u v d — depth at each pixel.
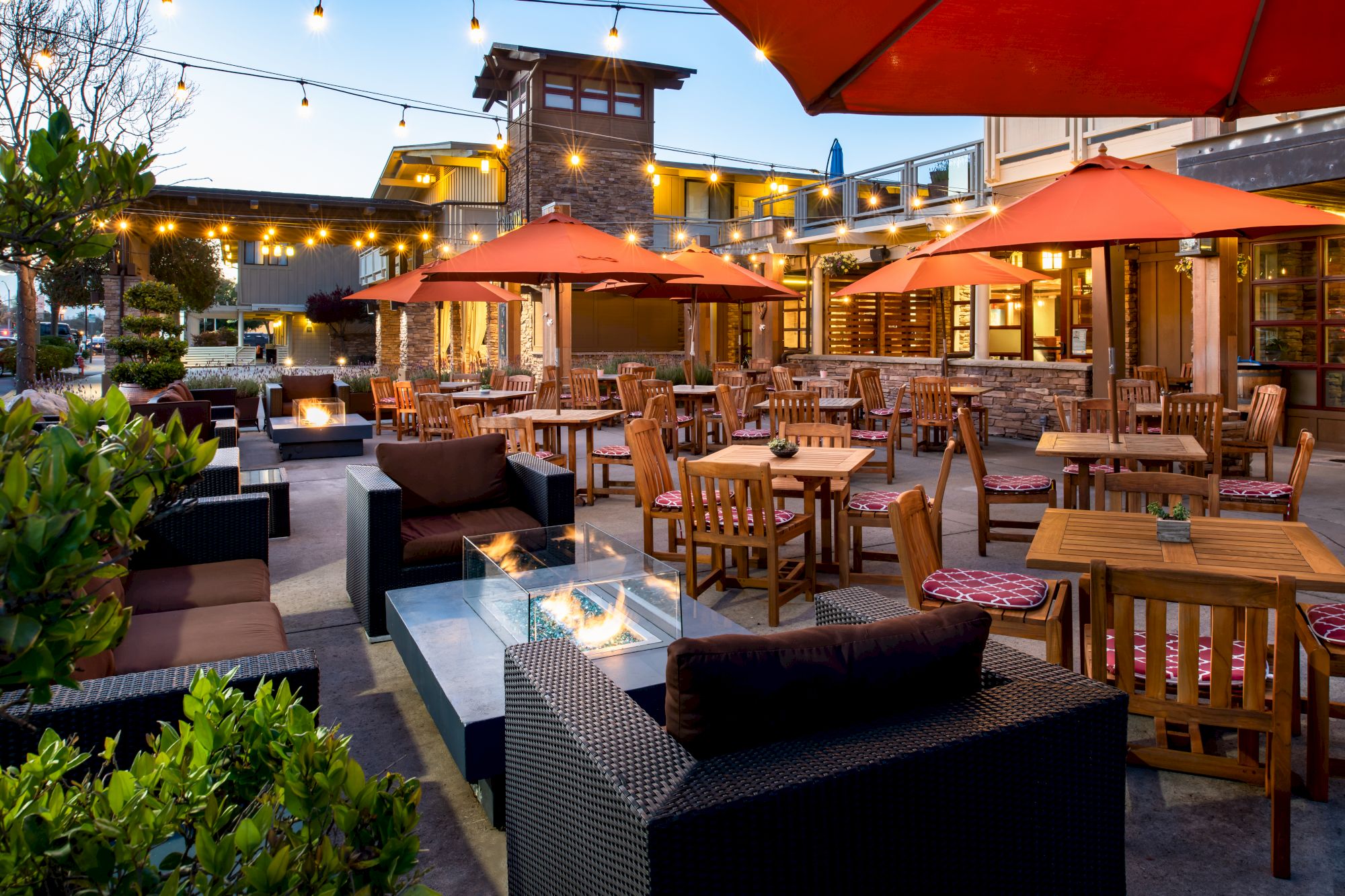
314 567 5.79
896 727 1.80
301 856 1.22
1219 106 3.02
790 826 1.58
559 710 1.90
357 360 35.50
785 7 2.38
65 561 0.94
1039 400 11.66
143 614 3.45
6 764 2.04
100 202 1.35
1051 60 2.69
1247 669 2.59
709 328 21.11
